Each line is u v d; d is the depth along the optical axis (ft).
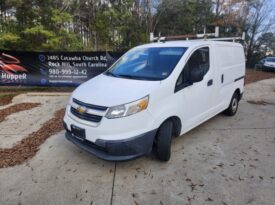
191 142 15.21
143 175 11.62
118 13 68.08
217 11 93.61
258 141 15.44
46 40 38.32
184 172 11.86
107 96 11.30
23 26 37.68
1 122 19.03
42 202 9.82
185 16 88.74
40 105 24.17
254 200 9.93
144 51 15.24
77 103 11.96
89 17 65.16
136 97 11.01
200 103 14.83
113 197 10.12
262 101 26.71
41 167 12.33
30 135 16.37
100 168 12.23
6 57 29.96
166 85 12.11
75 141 12.20
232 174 11.71
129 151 10.87
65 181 11.18
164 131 12.17
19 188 10.68
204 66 15.07
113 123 10.69
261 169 12.16
